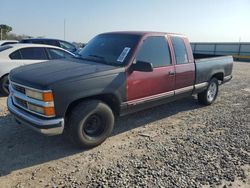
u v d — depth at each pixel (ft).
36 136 14.76
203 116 19.92
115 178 10.90
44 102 11.54
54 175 11.07
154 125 17.51
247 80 38.96
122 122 17.76
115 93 13.76
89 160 12.42
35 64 15.15
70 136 12.94
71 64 14.51
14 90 13.48
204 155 13.19
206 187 10.48
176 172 11.48
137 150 13.61
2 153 12.77
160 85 16.39
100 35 17.93
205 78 20.92
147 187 10.32
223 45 115.24
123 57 14.70
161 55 16.55
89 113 12.82
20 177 10.85
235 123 18.43
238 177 11.28
